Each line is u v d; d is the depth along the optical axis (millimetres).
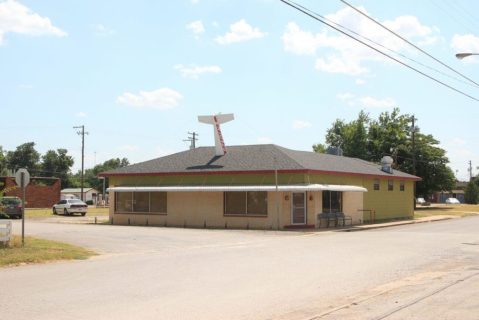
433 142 70312
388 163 44062
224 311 9352
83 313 9109
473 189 100125
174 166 37125
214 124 37469
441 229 32750
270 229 31688
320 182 33500
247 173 33344
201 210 34875
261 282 12445
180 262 16062
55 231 28578
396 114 73125
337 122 81188
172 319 8727
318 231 29938
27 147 120062
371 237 25938
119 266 15148
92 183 138750
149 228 32094
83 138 76625
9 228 18641
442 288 11641
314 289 11609
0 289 11359
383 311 9320
